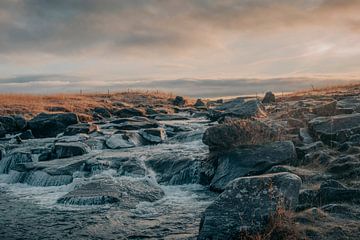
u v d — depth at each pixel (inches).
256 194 403.5
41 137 1317.7
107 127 1304.1
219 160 689.6
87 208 574.9
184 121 1435.8
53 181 759.7
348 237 339.3
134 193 621.0
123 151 951.0
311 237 344.5
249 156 646.5
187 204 582.6
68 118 1358.3
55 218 540.4
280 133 719.1
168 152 849.5
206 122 1342.3
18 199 654.5
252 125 719.1
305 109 888.3
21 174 807.1
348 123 679.1
